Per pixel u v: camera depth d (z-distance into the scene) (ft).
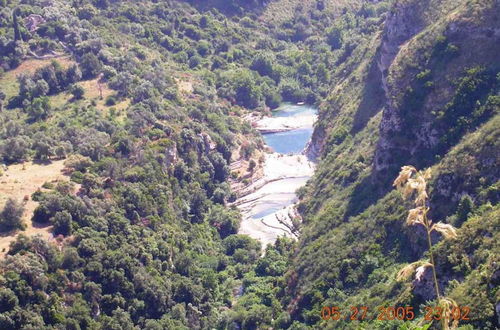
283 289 414.41
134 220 447.01
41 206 402.11
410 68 423.23
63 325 352.69
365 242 377.71
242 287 445.78
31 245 373.81
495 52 387.75
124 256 407.03
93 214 419.74
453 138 369.91
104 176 458.91
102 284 389.80
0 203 407.03
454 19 414.21
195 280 440.86
